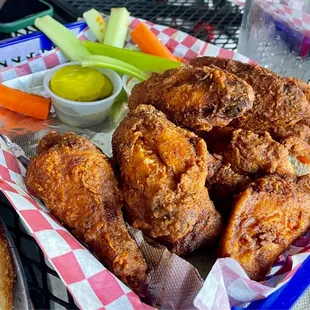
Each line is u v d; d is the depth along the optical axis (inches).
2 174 7.3
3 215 7.6
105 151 10.4
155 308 6.4
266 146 7.6
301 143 8.0
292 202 7.1
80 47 12.0
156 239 7.1
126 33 13.1
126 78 11.9
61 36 11.9
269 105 8.0
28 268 7.2
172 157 6.7
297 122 8.2
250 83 8.2
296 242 7.5
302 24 11.1
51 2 13.9
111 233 6.8
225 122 7.7
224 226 7.2
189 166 6.6
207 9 14.6
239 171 7.7
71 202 6.9
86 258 6.3
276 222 7.0
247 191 7.0
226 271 6.4
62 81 11.0
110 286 6.1
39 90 11.6
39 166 7.0
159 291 6.8
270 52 12.1
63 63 12.2
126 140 7.1
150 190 6.6
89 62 11.3
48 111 10.9
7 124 10.6
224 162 7.8
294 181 7.4
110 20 12.8
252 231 6.9
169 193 6.4
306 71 11.9
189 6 14.7
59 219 7.0
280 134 8.1
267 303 6.7
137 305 6.1
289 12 11.1
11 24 12.1
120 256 6.6
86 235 6.8
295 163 7.9
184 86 7.9
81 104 10.6
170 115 7.9
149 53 12.4
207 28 13.8
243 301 6.7
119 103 11.7
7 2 13.0
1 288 6.3
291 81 8.2
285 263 7.1
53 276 7.0
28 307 6.2
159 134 7.0
